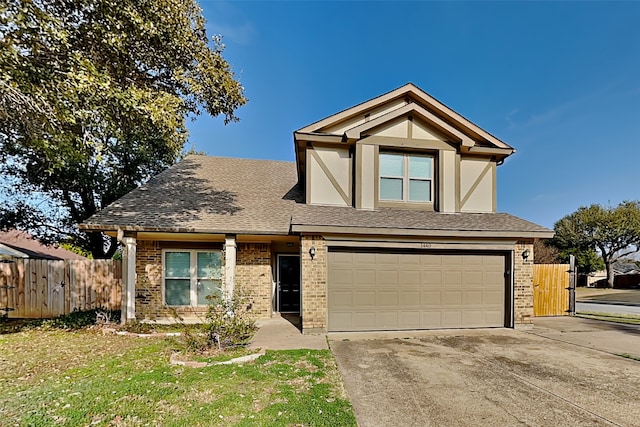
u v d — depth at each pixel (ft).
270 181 46.09
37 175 51.11
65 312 37.63
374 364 20.68
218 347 23.03
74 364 20.49
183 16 27.22
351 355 22.56
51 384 17.11
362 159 34.35
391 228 29.48
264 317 36.88
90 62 23.34
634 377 18.61
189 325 32.45
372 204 34.17
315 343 25.61
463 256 32.27
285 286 40.04
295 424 13.16
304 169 40.83
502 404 15.28
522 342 26.40
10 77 20.65
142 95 25.22
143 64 28.07
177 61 28.66
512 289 31.94
